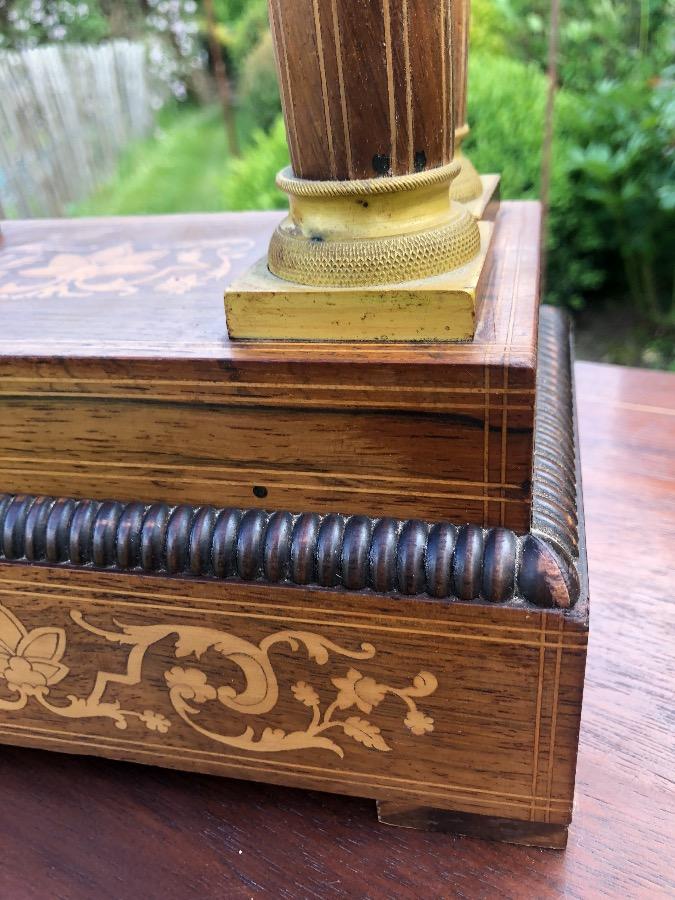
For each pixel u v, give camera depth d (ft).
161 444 0.41
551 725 0.41
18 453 0.44
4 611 0.47
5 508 0.45
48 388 0.41
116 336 0.42
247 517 0.42
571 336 0.76
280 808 0.51
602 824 0.47
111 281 0.53
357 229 0.37
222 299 0.47
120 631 0.45
